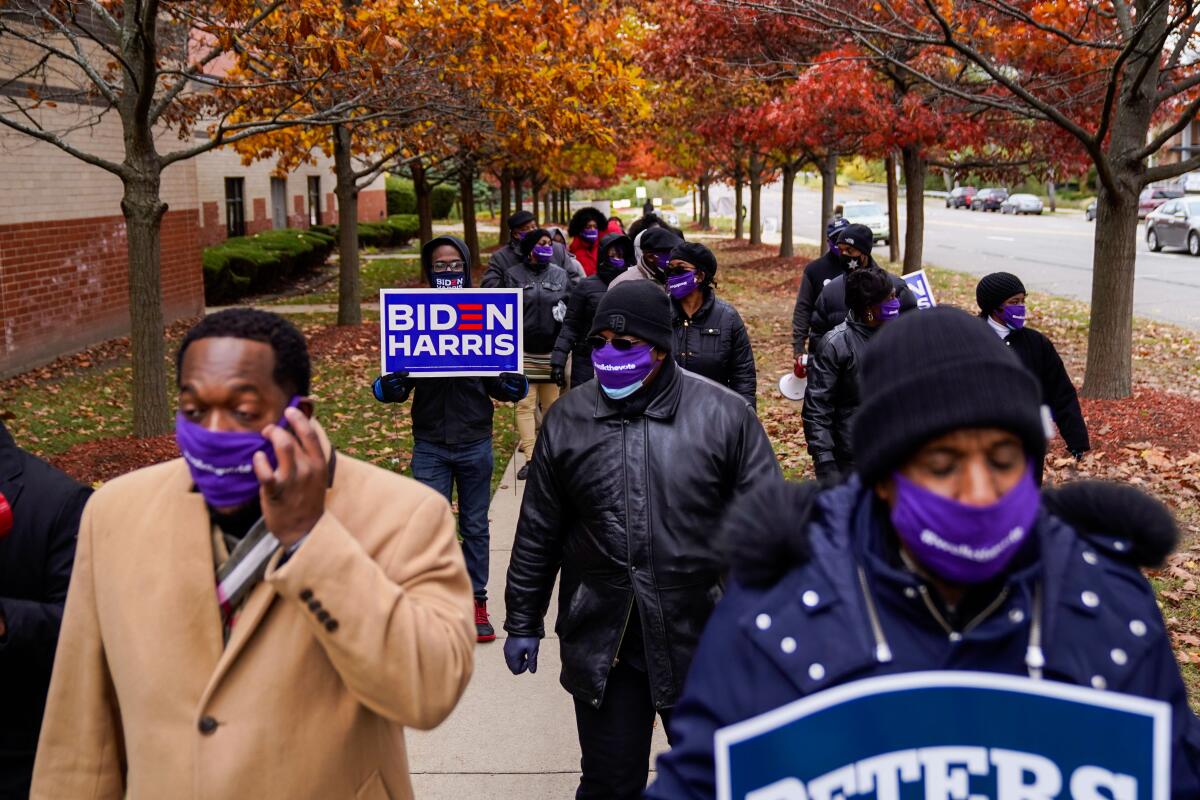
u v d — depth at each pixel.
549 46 11.71
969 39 11.84
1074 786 1.47
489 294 5.66
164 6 9.51
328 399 12.18
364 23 9.20
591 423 3.46
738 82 15.99
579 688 3.44
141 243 9.59
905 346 1.57
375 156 42.00
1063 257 31.64
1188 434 9.09
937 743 1.50
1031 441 1.52
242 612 2.01
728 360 6.03
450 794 4.36
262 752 1.98
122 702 2.06
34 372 14.15
